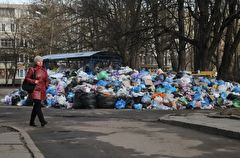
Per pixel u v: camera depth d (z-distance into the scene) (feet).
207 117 40.65
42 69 34.35
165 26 98.68
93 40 129.39
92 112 52.80
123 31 114.83
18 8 232.32
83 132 31.12
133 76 68.54
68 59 90.22
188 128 34.65
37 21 172.96
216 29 98.22
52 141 26.63
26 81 33.78
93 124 37.40
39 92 34.09
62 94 64.64
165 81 67.92
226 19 95.45
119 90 62.54
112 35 114.32
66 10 133.08
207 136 29.81
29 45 205.46
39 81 33.83
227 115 40.47
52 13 140.36
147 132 31.73
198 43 97.45
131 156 21.77
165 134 30.66
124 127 35.01
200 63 97.30
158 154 22.44
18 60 217.56
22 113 51.67
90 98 59.52
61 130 32.30
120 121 40.81
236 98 64.59
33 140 27.04
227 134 29.45
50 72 86.33
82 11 125.08
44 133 30.63
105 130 32.55
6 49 206.59
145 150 23.62
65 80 74.33
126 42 115.14
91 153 22.47
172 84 66.59
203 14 93.35
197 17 100.58
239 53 185.98
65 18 139.44
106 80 66.49
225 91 67.26
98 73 69.97
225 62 100.07
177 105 60.49
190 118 39.68
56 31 139.44
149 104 60.75
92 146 24.71
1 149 21.63
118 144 25.54
